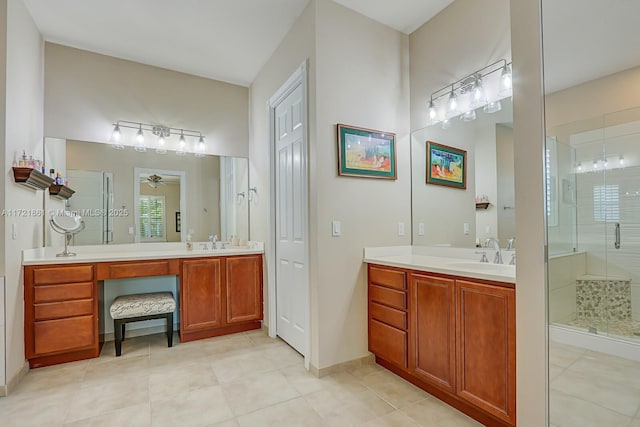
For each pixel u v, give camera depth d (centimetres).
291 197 280
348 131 242
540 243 146
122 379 225
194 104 354
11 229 216
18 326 224
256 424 175
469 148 229
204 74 354
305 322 244
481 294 169
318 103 230
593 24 136
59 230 271
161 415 183
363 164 248
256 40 289
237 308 318
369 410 187
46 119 285
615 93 130
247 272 324
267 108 321
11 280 215
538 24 149
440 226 249
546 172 146
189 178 350
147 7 244
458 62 237
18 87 228
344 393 206
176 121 344
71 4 240
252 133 372
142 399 199
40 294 240
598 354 133
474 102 219
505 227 209
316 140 230
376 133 256
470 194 229
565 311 140
